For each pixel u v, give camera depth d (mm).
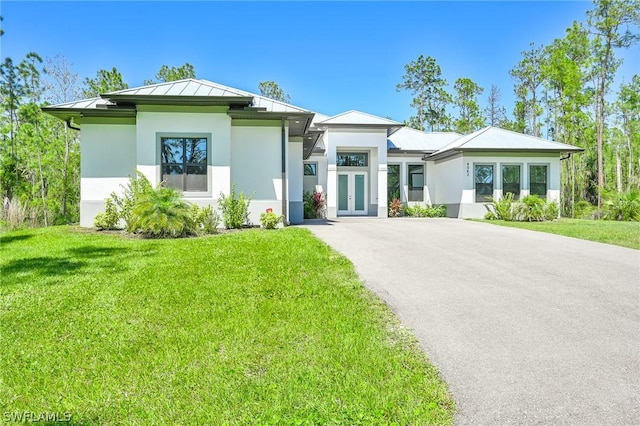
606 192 21984
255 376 3336
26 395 3123
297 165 16859
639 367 3430
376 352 3721
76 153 25656
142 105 12531
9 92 24641
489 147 19547
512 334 4152
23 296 5406
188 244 9133
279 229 12281
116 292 5531
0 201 18141
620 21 26250
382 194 20609
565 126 29672
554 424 2666
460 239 10180
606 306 4938
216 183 12828
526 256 7867
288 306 4977
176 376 3348
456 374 3344
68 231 11930
